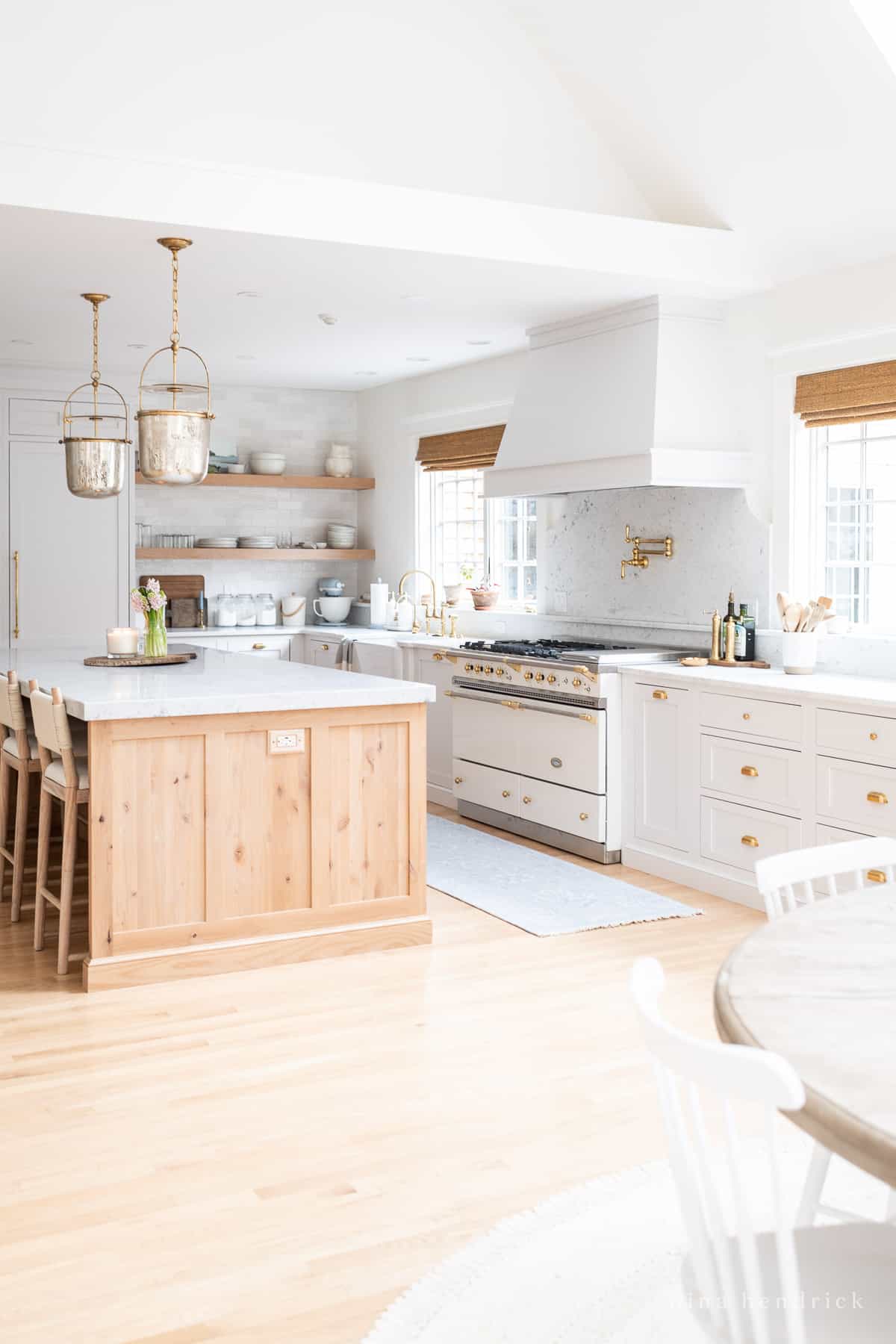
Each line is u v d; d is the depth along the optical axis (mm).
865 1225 1775
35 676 4801
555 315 5926
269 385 8727
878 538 5219
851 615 5363
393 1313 2264
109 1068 3379
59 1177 2766
